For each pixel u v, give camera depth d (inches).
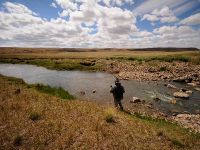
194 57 2311.8
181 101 853.2
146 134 396.8
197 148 367.2
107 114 463.5
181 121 592.7
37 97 602.9
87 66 2290.8
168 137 388.8
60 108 506.6
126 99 863.7
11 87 730.8
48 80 1408.7
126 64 2218.3
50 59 3287.4
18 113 445.7
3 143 322.3
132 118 516.4
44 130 371.9
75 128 390.0
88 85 1198.9
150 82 1339.8
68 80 1413.6
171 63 2085.4
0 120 402.9
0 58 3799.2
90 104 597.0
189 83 1302.9
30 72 1911.9
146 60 2395.4
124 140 359.3
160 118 601.0
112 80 1409.9
